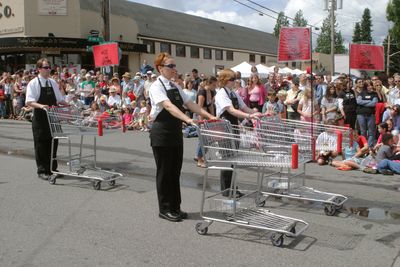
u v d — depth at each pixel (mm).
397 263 4512
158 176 5762
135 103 16141
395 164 8656
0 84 19766
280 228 4910
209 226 5562
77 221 5707
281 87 16297
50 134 7848
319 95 12969
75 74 20516
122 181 7934
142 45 28688
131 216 5926
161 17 41125
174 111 5375
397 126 10188
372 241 5133
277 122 6434
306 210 6344
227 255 4664
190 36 39625
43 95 7777
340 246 4961
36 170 8680
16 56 25531
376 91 11445
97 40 19828
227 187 6723
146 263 4449
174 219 5707
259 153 5359
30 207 6289
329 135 6516
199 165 9281
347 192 7367
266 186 7648
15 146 11750
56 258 4562
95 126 7852
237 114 6305
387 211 6312
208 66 41031
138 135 14266
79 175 7477
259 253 4727
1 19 25156
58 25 24781
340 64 40719
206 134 5281
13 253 4688
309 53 8203
